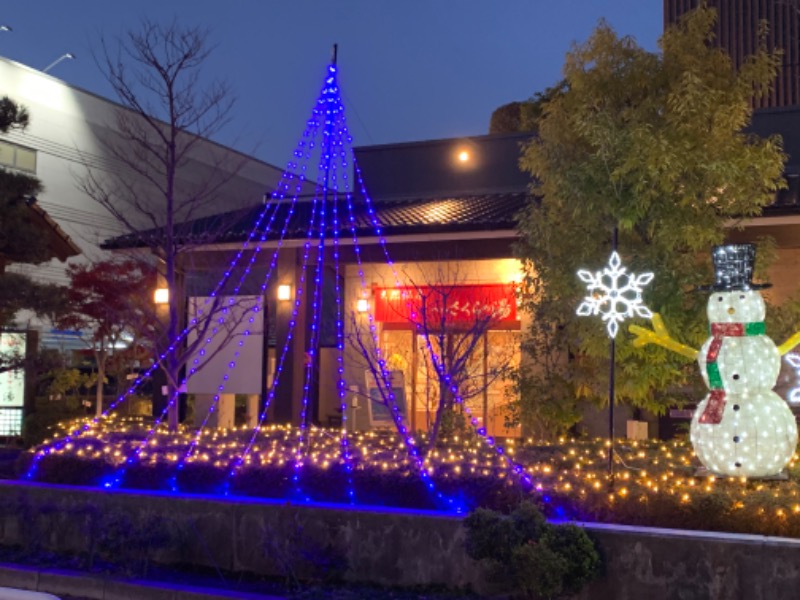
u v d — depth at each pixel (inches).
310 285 745.0
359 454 440.8
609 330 353.4
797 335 349.1
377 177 877.8
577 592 258.7
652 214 451.5
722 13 1294.3
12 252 573.6
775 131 722.8
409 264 719.7
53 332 1068.5
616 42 475.5
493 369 582.9
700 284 461.1
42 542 362.0
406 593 291.9
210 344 736.3
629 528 268.4
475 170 840.9
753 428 331.0
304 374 727.7
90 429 556.1
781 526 279.0
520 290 570.3
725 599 250.8
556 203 495.2
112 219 1236.5
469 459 421.1
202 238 668.1
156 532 327.0
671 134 441.1
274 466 377.1
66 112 1203.2
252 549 325.4
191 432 571.2
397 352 700.0
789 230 580.7
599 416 633.0
